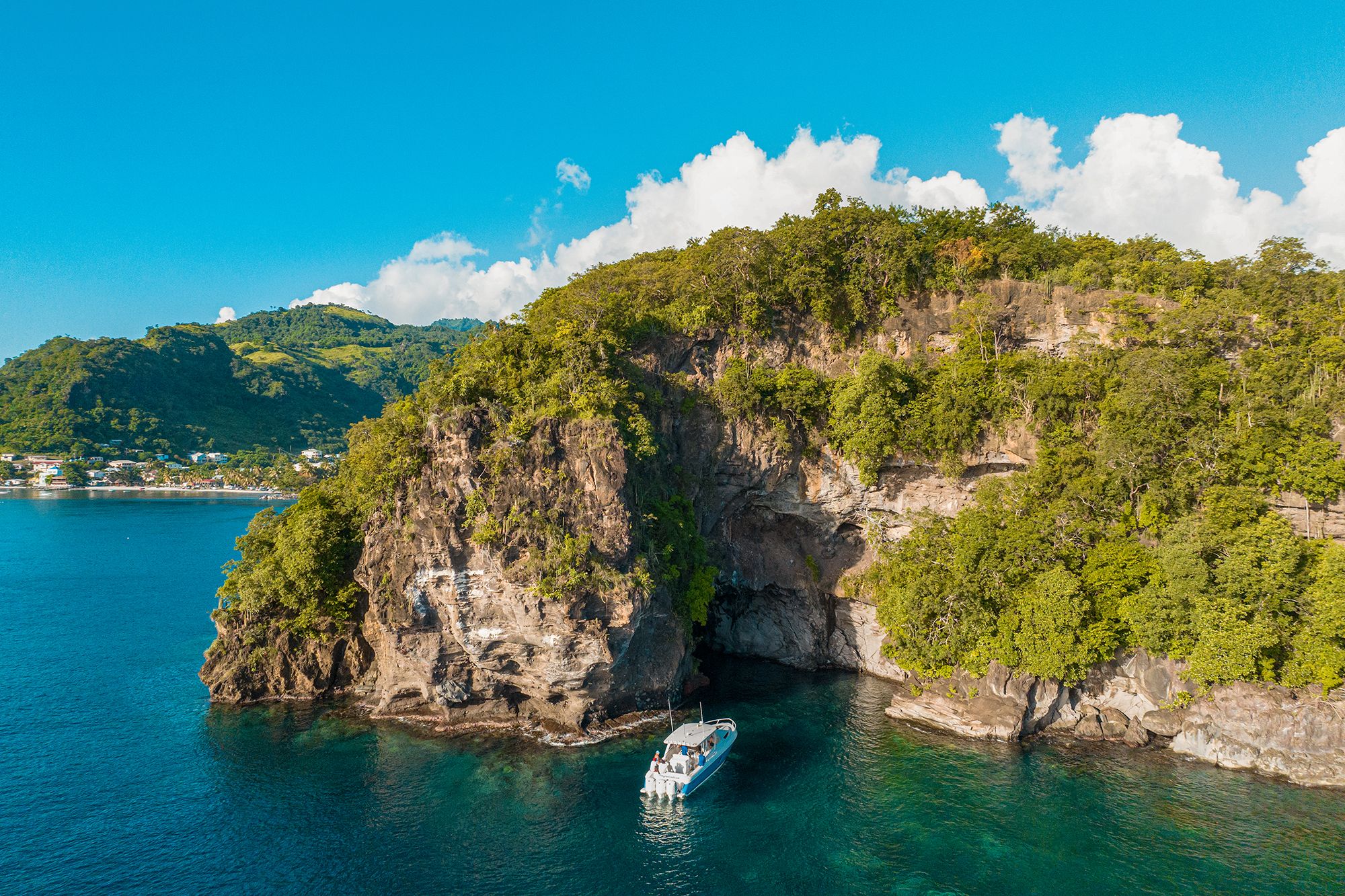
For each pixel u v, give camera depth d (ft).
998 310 242.17
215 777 174.50
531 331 236.02
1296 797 162.91
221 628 227.81
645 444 212.02
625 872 138.62
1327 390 194.18
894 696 220.43
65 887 132.16
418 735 199.62
